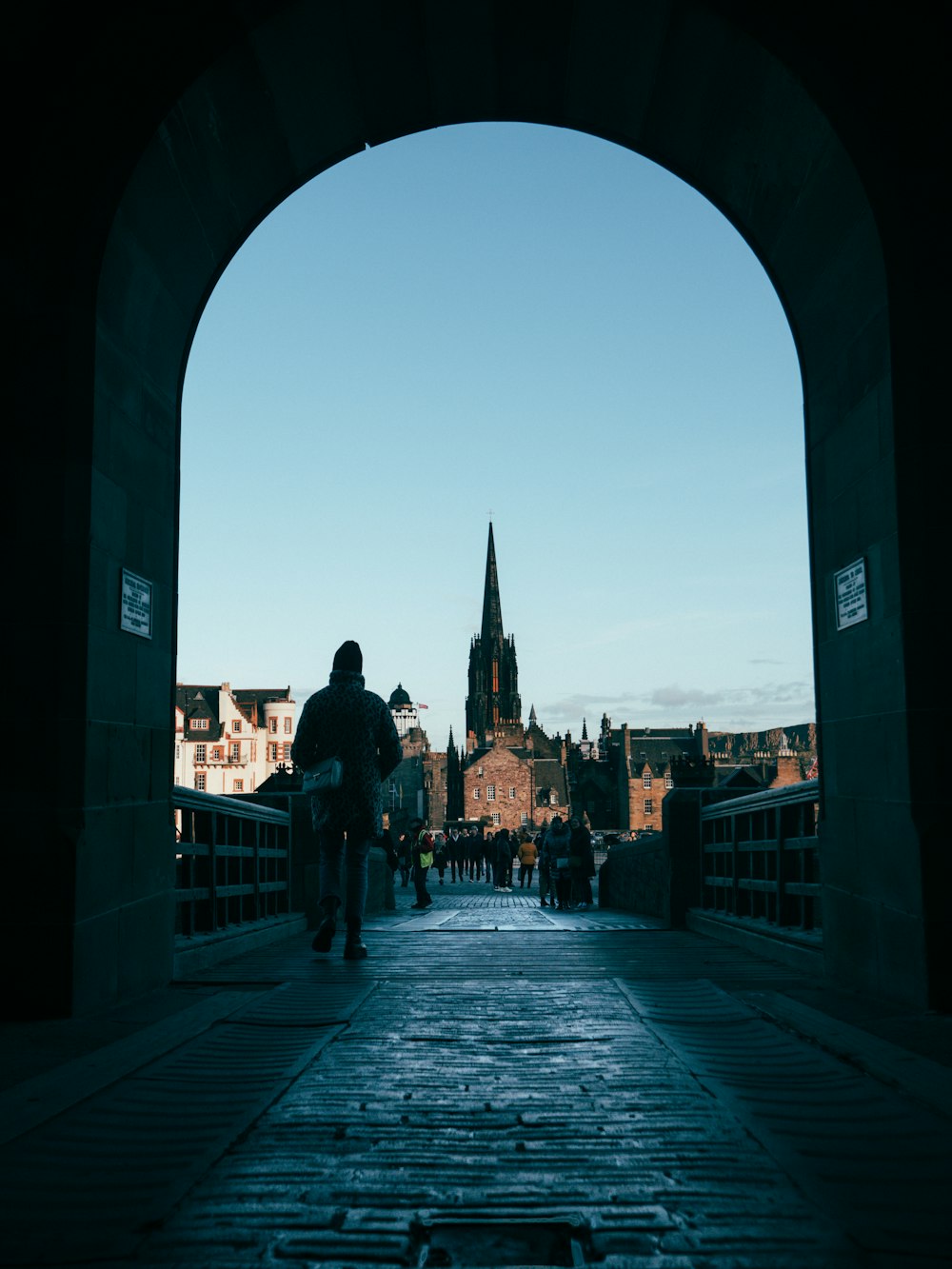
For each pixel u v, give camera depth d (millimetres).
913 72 5137
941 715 4703
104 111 5125
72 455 4934
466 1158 2727
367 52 6086
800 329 6508
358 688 7363
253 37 5328
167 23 5215
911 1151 2762
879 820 5113
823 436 6098
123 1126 3004
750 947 7738
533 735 142250
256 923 8547
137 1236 2246
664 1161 2691
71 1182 2561
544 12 5844
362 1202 2428
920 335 4945
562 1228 2295
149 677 5785
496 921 13984
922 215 5023
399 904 24172
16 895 4680
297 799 10992
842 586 5723
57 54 5129
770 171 6117
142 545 5742
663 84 6230
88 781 4836
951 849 4613
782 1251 2158
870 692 5258
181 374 6586
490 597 167375
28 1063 3801
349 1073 3613
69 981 4648
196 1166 2664
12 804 4707
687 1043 4074
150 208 5484
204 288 6691
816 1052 3877
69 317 4988
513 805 126438
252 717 107938
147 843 5648
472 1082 3479
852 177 5199
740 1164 2668
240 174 6352
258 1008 4863
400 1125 3010
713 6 5301
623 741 134250
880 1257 2131
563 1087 3416
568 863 20047
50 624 4812
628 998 5145
